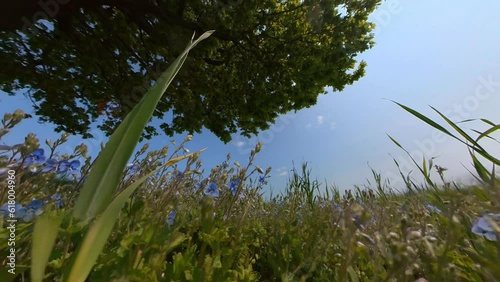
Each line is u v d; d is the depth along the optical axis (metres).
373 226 1.94
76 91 12.24
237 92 13.66
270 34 12.24
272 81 12.67
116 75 11.96
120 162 0.80
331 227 2.07
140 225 1.97
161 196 2.27
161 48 12.12
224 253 1.75
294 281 1.92
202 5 11.23
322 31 11.43
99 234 0.76
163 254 1.44
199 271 1.47
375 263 1.17
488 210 1.26
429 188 2.08
